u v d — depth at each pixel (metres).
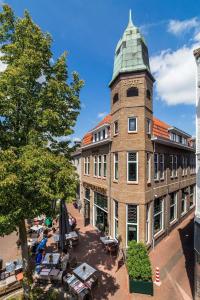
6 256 14.24
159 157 17.33
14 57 8.09
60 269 11.81
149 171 15.07
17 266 11.74
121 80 14.62
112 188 16.27
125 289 10.55
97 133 20.23
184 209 23.92
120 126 14.73
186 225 20.97
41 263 12.25
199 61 9.93
